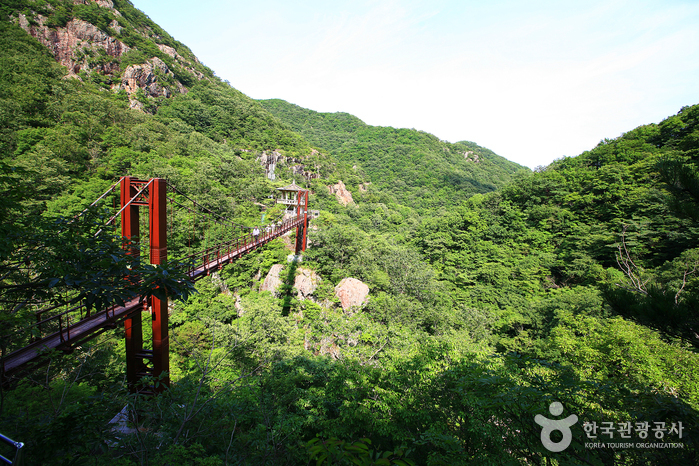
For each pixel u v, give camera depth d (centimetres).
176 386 786
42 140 3803
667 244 2869
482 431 594
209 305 2625
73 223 523
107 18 9769
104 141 4553
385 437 962
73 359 831
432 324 2602
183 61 12325
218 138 8562
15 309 520
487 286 3528
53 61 7325
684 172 430
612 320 1447
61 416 419
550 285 3434
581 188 4419
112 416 575
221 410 757
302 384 1227
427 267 3966
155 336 938
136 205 984
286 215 4006
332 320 2095
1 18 7494
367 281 3178
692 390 912
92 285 484
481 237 4591
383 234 5481
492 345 2381
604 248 3262
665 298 431
